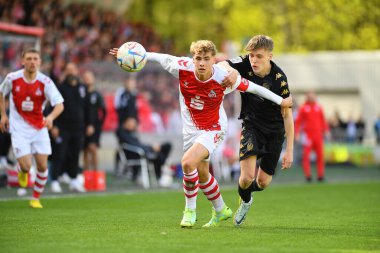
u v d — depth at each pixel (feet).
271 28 316.81
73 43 203.41
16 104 98.99
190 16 338.95
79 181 139.74
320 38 316.60
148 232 73.72
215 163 176.04
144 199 120.98
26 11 191.21
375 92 291.58
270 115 78.28
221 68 74.49
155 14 341.21
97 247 63.21
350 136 276.82
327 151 257.96
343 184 167.94
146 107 186.70
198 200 121.08
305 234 74.23
